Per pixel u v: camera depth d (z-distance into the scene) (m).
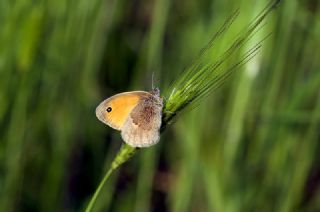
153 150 0.46
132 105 0.35
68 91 0.46
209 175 0.44
